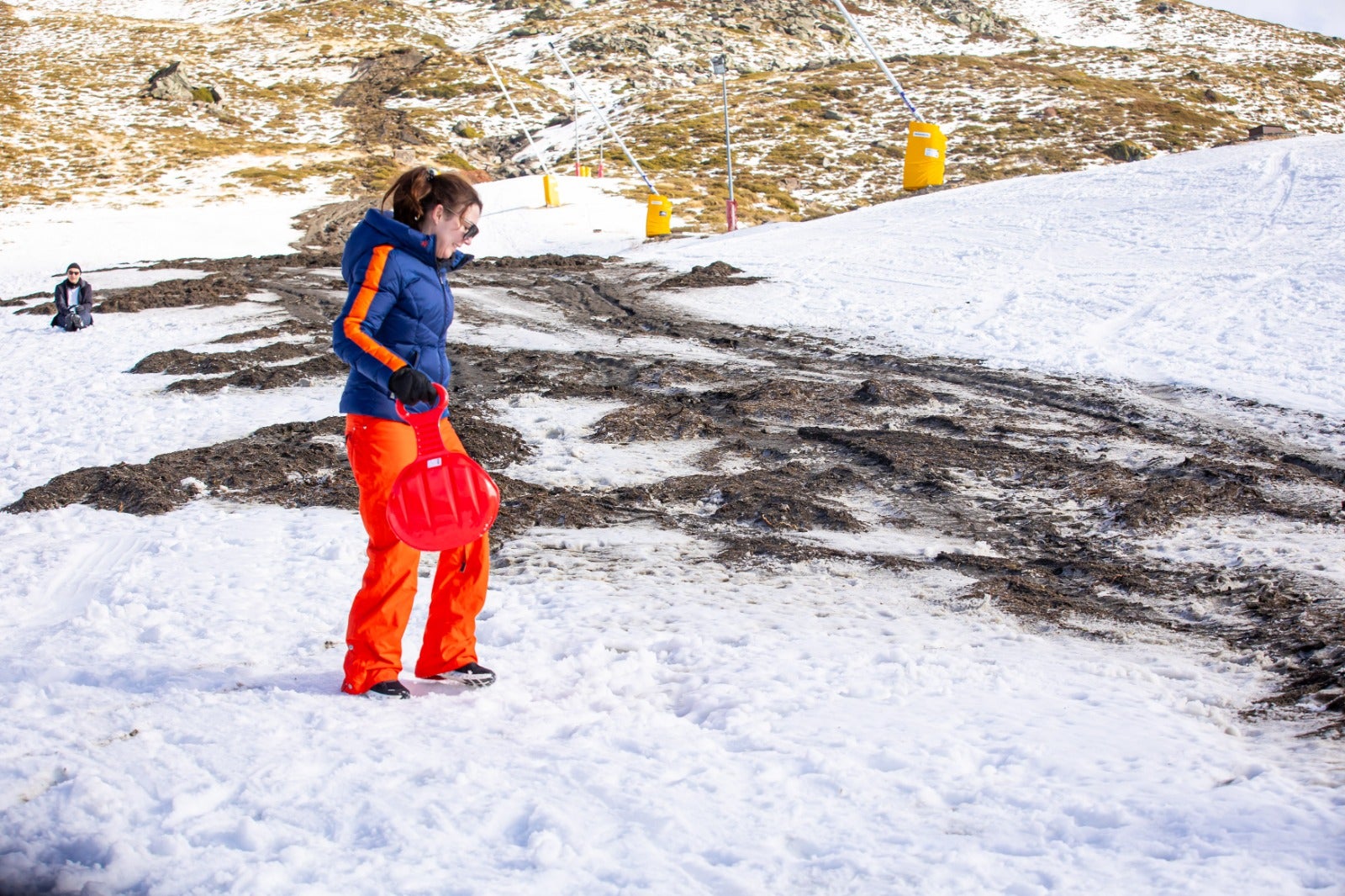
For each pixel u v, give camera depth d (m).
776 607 4.42
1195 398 9.05
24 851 2.27
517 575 5.04
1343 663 3.62
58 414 10.13
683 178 45.78
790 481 6.82
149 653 3.88
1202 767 2.68
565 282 19.52
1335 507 6.00
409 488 3.09
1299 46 105.19
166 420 9.51
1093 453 7.47
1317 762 2.75
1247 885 2.04
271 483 7.20
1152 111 63.12
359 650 3.29
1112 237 17.52
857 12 114.25
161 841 2.28
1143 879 2.09
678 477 7.01
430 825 2.34
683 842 2.28
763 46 100.25
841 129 60.69
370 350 3.14
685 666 3.66
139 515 6.46
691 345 13.05
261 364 12.36
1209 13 120.75
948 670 3.54
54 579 5.21
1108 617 4.36
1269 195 18.83
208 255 28.98
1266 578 4.79
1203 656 3.88
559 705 3.23
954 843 2.29
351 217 36.66
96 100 63.53
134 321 16.58
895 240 20.06
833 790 2.56
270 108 68.12
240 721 2.98
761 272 18.50
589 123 69.88
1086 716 3.11
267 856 2.22
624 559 5.29
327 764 2.67
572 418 8.90
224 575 5.05
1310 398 8.72
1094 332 11.95
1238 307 12.26
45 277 24.67
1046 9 125.06
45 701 3.28
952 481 6.81
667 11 107.31
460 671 3.45
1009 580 4.77
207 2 115.38
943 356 11.51
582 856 2.21
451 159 58.91
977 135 58.12
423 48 89.06
